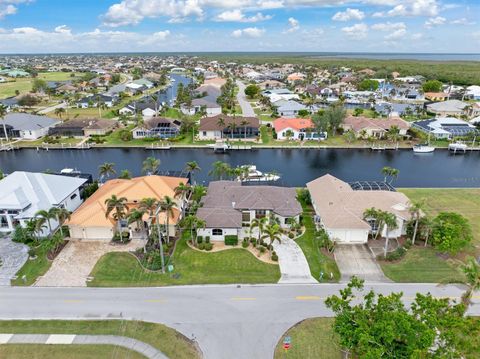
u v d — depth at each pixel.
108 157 109.12
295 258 53.94
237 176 86.06
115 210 59.69
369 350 28.75
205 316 41.75
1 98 198.75
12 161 105.69
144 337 38.53
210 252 55.38
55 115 158.75
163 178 72.69
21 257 53.53
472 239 58.06
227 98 182.50
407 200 65.00
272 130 135.25
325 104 180.50
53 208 55.16
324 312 42.53
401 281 48.91
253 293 46.00
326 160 106.31
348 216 58.88
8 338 38.34
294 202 66.12
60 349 36.84
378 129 124.94
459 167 100.56
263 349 37.03
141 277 49.12
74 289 46.66
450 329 31.53
